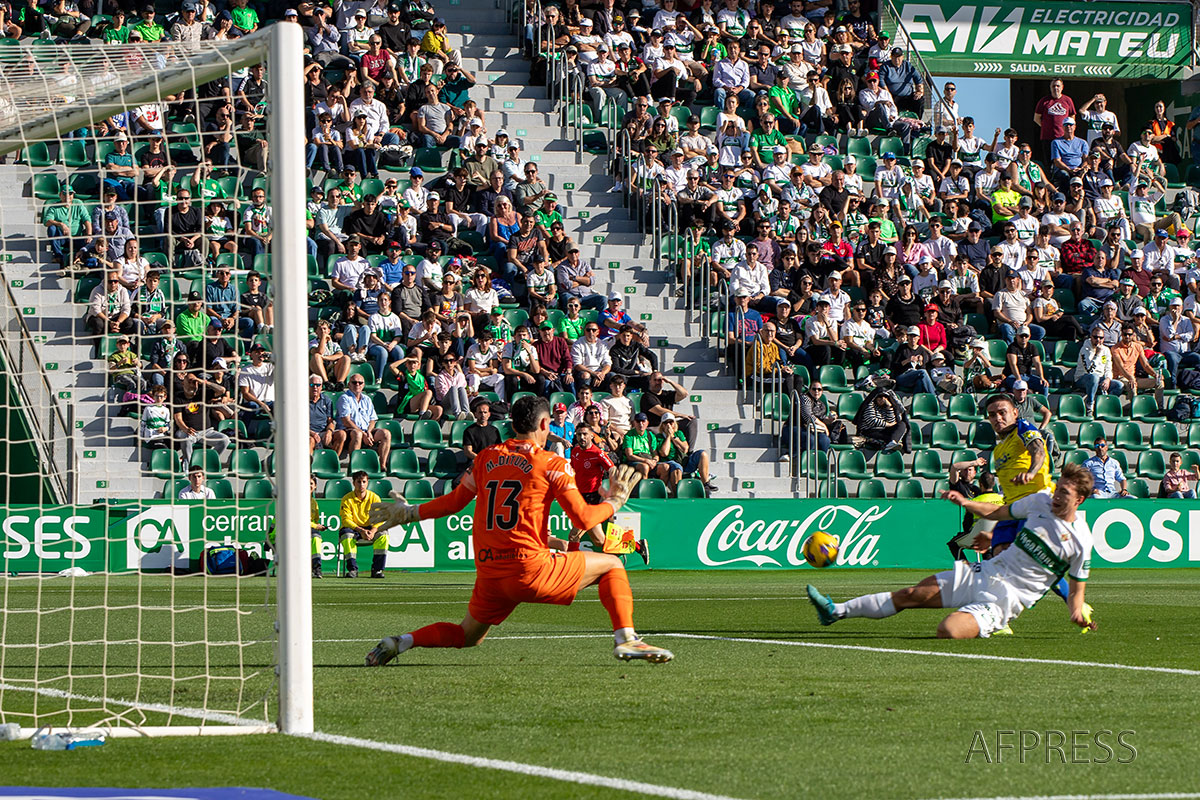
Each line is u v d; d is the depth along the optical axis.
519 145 43.62
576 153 44.66
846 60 49.41
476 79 46.53
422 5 46.44
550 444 33.19
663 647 15.88
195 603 23.34
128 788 7.96
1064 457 38.62
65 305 35.03
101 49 12.82
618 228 42.88
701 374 39.28
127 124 38.19
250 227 35.62
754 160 44.81
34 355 31.69
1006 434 17.31
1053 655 15.06
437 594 25.62
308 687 10.01
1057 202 46.06
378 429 34.56
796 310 40.38
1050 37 54.16
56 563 31.00
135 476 32.75
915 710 10.98
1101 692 12.04
